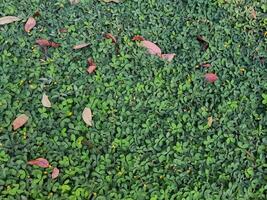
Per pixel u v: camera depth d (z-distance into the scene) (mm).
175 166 971
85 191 923
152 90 1075
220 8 1237
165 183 948
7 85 1052
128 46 1146
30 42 1136
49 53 1124
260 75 1115
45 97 1041
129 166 965
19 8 1193
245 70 1120
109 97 1055
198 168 972
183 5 1239
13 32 1146
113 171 955
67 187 924
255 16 1224
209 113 1047
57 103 1043
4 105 1017
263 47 1170
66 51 1129
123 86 1076
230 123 1031
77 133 1002
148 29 1185
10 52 1111
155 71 1104
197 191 936
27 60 1101
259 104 1068
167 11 1223
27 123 1004
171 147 994
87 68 1104
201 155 987
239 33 1189
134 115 1035
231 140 1007
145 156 981
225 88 1086
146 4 1231
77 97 1053
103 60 1121
